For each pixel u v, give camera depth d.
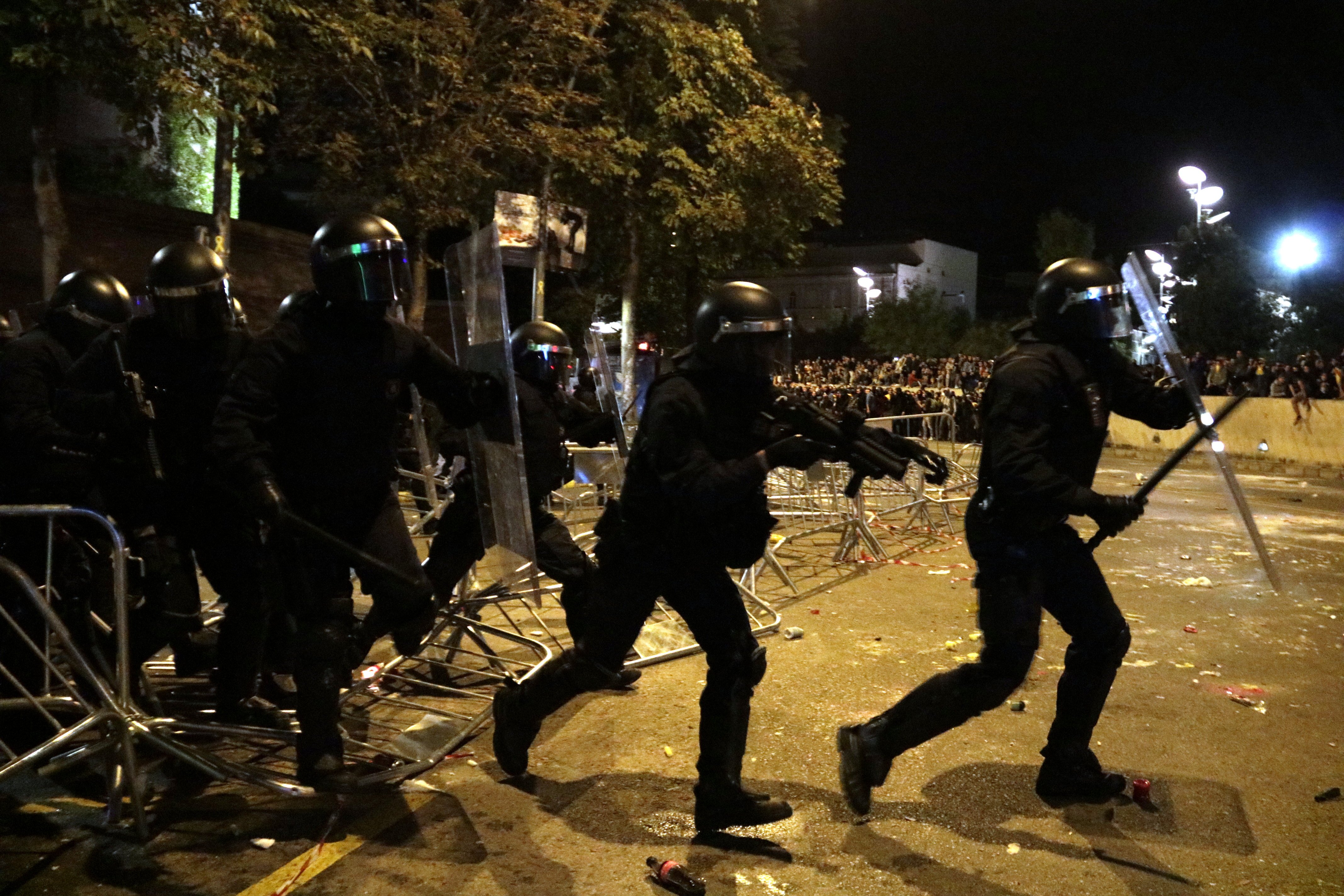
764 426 3.23
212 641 4.64
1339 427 17.61
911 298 43.16
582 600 4.84
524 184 14.39
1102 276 3.41
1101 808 3.71
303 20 10.49
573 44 12.51
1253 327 26.34
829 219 15.84
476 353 3.94
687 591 3.39
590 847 3.40
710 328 3.15
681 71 14.38
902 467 3.12
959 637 6.05
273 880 3.14
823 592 7.25
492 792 3.81
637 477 3.36
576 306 17.78
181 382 3.92
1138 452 21.73
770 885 3.17
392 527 3.54
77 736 3.38
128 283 12.66
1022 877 3.22
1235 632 6.26
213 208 12.55
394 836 3.45
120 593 3.52
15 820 3.52
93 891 3.06
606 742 4.31
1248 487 15.51
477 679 5.16
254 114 10.87
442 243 19.56
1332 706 4.88
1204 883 3.20
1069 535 3.59
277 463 3.40
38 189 9.59
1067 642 5.99
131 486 3.98
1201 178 22.03
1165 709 4.80
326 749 3.33
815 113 15.58
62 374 4.22
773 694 4.98
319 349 3.33
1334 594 7.44
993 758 4.17
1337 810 3.73
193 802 3.68
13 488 4.08
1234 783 3.96
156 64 8.94
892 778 3.96
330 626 3.39
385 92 11.70
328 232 3.30
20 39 8.91
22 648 4.05
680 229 15.37
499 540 3.93
